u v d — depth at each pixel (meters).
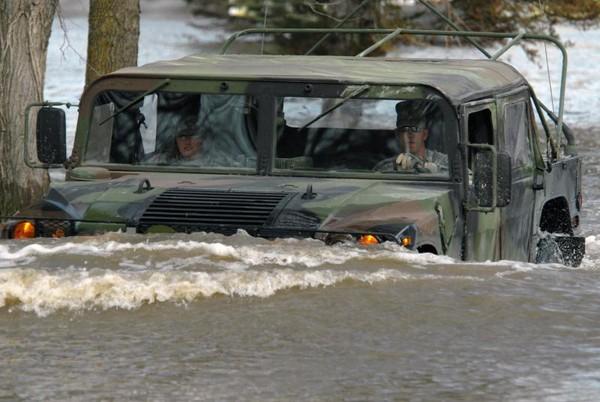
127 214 24.47
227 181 25.89
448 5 76.31
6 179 38.28
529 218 29.69
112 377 19.02
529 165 29.78
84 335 20.72
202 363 19.64
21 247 23.67
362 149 26.14
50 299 21.88
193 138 26.70
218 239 23.72
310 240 23.66
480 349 20.50
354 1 86.12
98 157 27.05
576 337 21.17
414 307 22.08
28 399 18.25
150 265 22.77
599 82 100.75
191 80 26.69
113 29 45.09
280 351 20.12
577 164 33.28
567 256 30.70
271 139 26.36
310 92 26.30
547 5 83.12
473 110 26.45
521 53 115.31
